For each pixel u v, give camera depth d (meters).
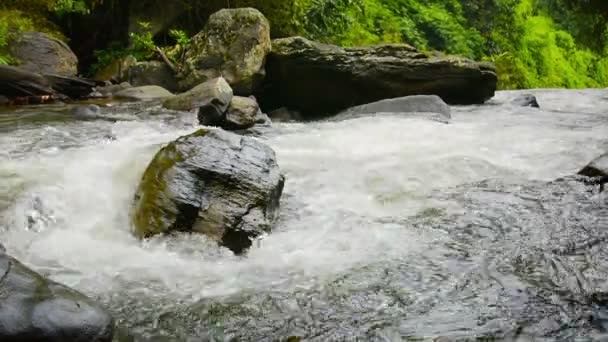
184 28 11.11
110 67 9.53
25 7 10.47
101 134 5.52
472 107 9.27
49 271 3.12
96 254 3.35
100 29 11.10
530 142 6.09
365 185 4.66
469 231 3.69
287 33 11.44
